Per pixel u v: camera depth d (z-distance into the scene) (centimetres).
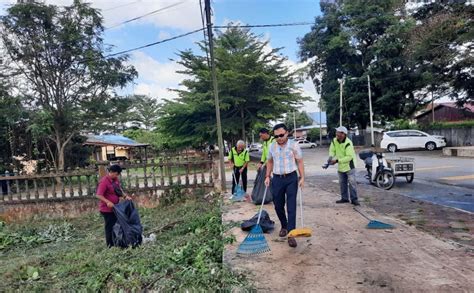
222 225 665
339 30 3388
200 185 1137
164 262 502
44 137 2339
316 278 398
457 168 1504
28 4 2058
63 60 2245
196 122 2731
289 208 531
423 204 848
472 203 847
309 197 941
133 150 3525
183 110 2602
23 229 984
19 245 853
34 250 780
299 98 2648
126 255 595
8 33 2122
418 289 364
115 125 2469
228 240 547
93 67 2200
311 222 657
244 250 489
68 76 2298
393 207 820
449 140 2867
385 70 3073
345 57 3472
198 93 2584
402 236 556
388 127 3359
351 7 3234
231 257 475
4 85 2134
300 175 532
